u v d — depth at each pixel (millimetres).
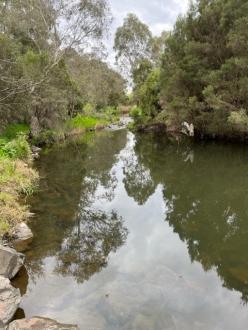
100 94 45656
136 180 13859
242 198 10719
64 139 26438
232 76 20141
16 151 15148
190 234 7824
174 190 12047
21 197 10203
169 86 24609
